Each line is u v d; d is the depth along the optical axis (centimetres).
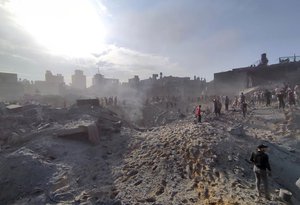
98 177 1371
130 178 1286
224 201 907
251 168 1242
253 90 4188
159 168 1305
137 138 1952
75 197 1127
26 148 1691
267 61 4806
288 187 1208
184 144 1516
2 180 1349
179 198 995
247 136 1780
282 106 2606
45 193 1204
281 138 1869
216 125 2011
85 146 1891
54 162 1563
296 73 4312
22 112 2770
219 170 1181
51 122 2486
